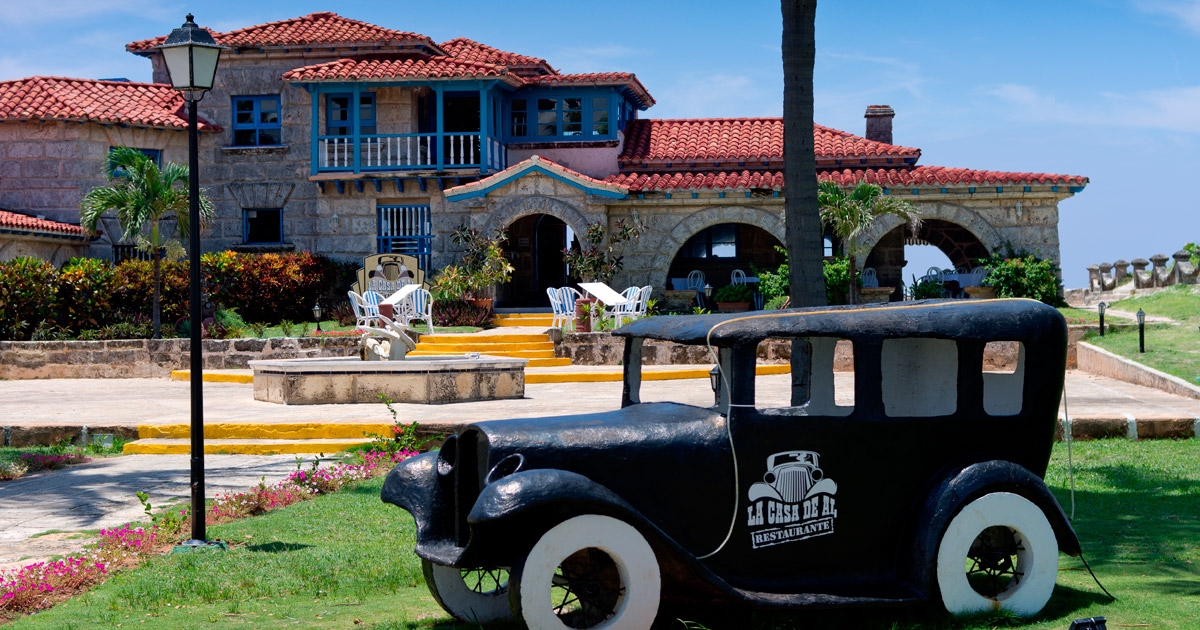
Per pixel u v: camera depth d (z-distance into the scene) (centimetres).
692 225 2841
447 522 647
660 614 646
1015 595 634
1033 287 2650
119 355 2355
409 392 1686
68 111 2927
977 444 645
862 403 630
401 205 3067
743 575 614
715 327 625
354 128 2998
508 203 2830
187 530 936
